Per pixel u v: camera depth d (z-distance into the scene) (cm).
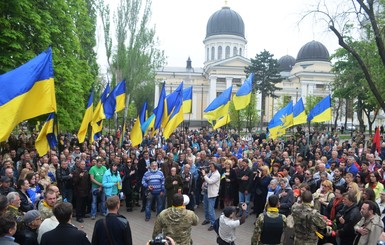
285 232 622
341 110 5225
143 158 1253
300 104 1703
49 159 1148
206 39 8244
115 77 3269
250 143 2127
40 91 738
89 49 2875
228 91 1599
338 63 4047
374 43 1995
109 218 498
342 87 4041
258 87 5659
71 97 1764
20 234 520
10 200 575
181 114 1444
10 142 1451
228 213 631
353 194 638
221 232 640
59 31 1612
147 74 3650
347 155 1301
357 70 3684
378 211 604
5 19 1359
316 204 757
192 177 1150
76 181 1053
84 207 1081
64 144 1786
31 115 734
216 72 7050
